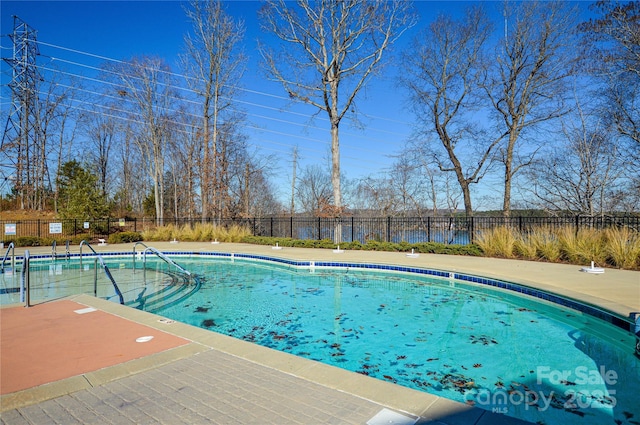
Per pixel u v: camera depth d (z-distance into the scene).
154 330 4.09
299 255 12.67
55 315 4.77
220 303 7.18
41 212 27.84
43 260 13.06
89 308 5.13
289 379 2.81
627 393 3.32
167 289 8.44
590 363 4.11
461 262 10.30
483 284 7.97
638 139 14.04
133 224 27.78
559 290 6.31
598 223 11.36
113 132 35.31
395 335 5.17
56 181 27.89
